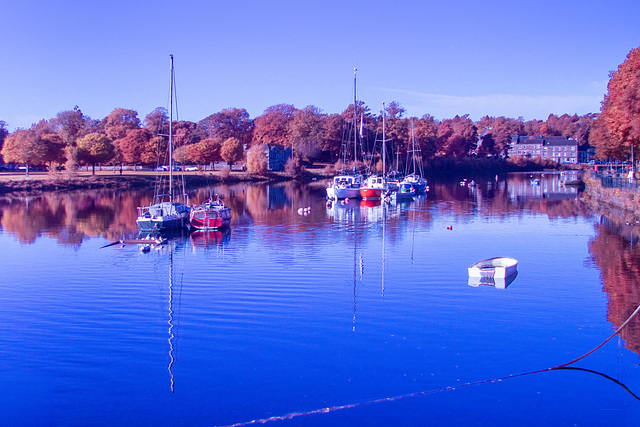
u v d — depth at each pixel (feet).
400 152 492.95
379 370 60.08
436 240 142.10
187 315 78.95
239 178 421.18
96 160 373.20
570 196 282.36
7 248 134.72
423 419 50.44
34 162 348.59
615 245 129.70
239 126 627.05
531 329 71.82
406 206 238.27
